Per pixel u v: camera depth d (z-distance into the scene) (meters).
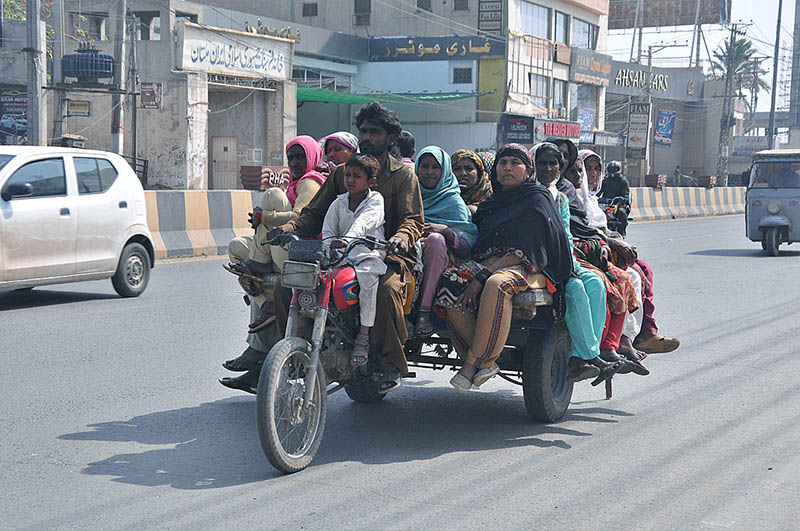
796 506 4.40
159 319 9.88
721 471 4.95
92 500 4.45
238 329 9.31
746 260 17.73
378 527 4.10
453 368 5.81
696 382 7.28
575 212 6.51
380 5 48.12
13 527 4.10
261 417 4.66
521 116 44.97
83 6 33.78
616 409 6.44
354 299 5.03
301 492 4.57
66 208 10.73
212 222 17.52
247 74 34.38
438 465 5.04
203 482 4.72
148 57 32.28
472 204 6.20
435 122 46.28
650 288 6.86
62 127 28.88
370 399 6.54
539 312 5.76
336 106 46.09
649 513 4.30
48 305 10.85
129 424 5.86
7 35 28.03
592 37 54.44
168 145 32.41
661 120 62.41
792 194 18.66
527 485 4.70
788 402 6.59
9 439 5.51
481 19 45.72
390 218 5.41
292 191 6.30
